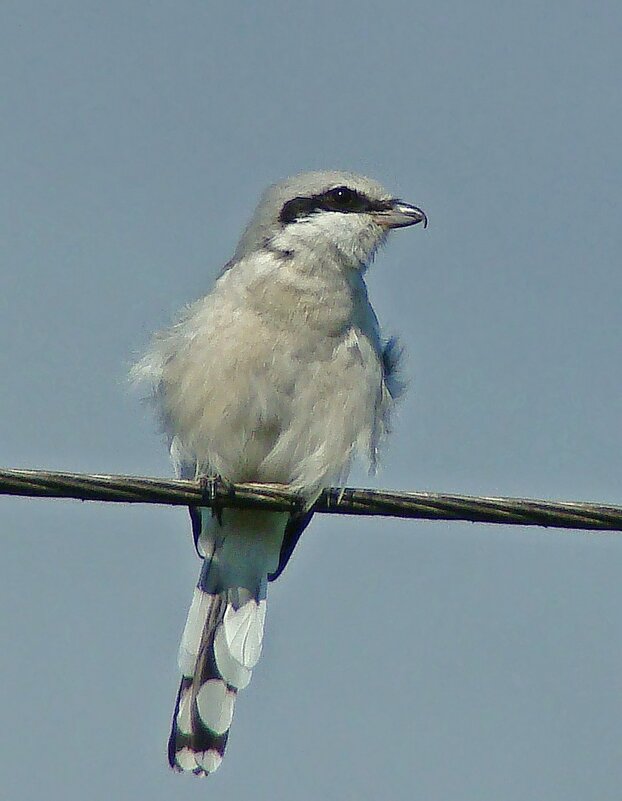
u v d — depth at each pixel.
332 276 12.28
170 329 12.41
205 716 12.13
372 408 12.35
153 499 9.72
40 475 9.47
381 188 12.83
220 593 12.42
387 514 9.92
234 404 11.99
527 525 9.84
